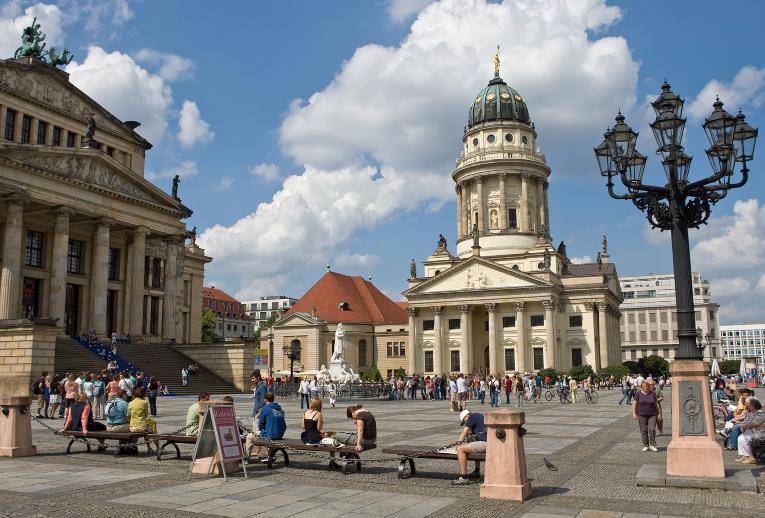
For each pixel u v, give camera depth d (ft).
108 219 193.77
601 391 273.33
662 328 624.59
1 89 185.68
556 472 53.67
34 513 38.32
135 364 177.99
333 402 150.10
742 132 51.13
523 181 377.71
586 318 334.44
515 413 43.37
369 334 376.27
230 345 194.29
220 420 51.55
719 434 81.10
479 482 49.01
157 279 237.86
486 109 394.73
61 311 177.17
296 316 355.56
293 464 57.67
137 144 236.43
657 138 51.98
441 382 203.41
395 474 52.90
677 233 51.75
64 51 215.51
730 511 39.22
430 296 344.90
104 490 45.47
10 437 62.13
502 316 335.67
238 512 39.06
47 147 174.50
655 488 46.39
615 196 55.11
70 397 101.19
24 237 192.75
